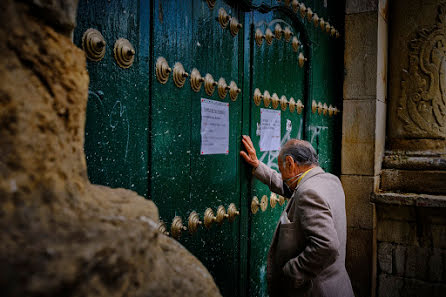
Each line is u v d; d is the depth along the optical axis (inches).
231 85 68.9
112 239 19.1
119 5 43.0
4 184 18.3
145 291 21.1
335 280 61.5
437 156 110.3
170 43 52.4
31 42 22.7
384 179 116.2
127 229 21.2
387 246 115.2
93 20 39.3
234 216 71.6
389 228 114.7
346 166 117.0
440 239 106.3
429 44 112.2
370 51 111.6
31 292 14.5
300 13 94.8
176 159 54.6
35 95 22.0
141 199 29.1
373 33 110.7
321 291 60.6
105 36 40.9
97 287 17.3
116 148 43.3
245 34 73.5
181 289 24.6
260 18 79.0
